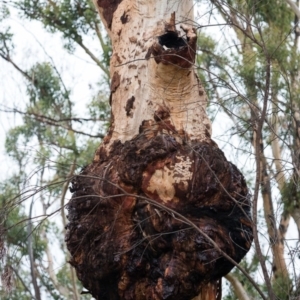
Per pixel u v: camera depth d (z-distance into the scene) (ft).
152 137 17.53
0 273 17.15
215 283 17.51
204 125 18.38
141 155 16.85
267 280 15.94
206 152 17.01
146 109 18.31
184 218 15.47
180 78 18.19
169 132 17.93
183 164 16.80
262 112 16.26
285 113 19.34
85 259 17.31
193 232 16.37
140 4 19.53
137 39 19.17
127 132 18.33
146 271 16.63
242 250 17.03
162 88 18.37
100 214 17.16
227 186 16.98
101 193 17.10
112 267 16.75
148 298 16.52
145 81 18.58
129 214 16.87
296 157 18.43
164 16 19.30
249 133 20.77
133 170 16.75
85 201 17.34
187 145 17.11
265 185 19.42
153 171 16.75
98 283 17.28
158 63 18.07
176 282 16.26
